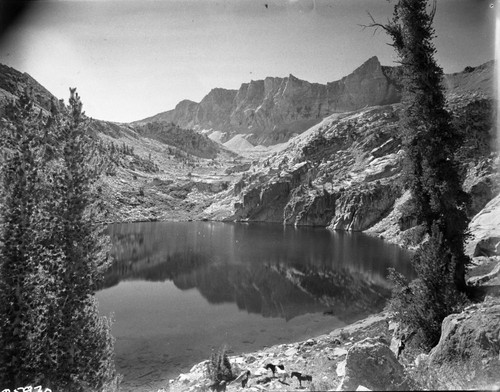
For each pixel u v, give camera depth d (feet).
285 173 597.11
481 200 261.65
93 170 59.57
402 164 73.56
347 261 229.45
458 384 28.68
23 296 51.57
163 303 149.38
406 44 70.03
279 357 79.36
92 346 57.47
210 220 595.88
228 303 149.38
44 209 55.26
